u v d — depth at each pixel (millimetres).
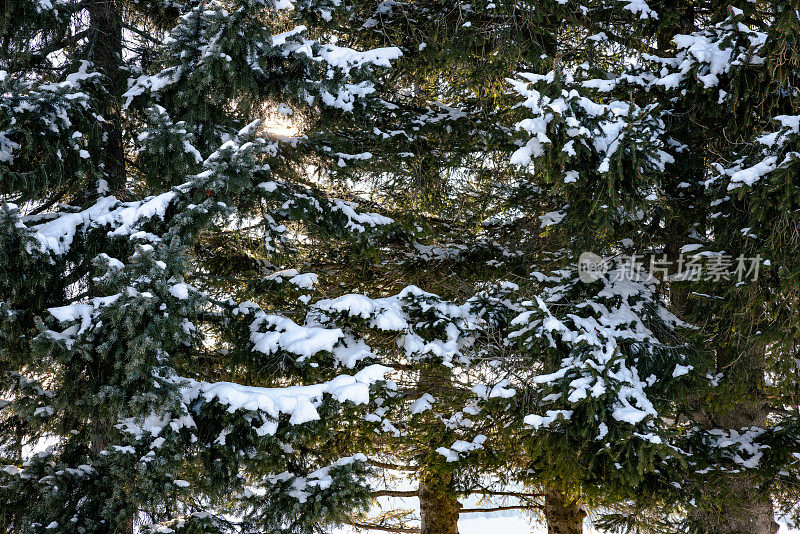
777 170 4902
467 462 6527
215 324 5906
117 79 6281
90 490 5051
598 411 5434
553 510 8633
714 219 5918
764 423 7141
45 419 4859
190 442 4828
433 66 7691
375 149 7145
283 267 7805
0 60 5730
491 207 8906
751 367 6469
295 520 5016
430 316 6387
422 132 7520
